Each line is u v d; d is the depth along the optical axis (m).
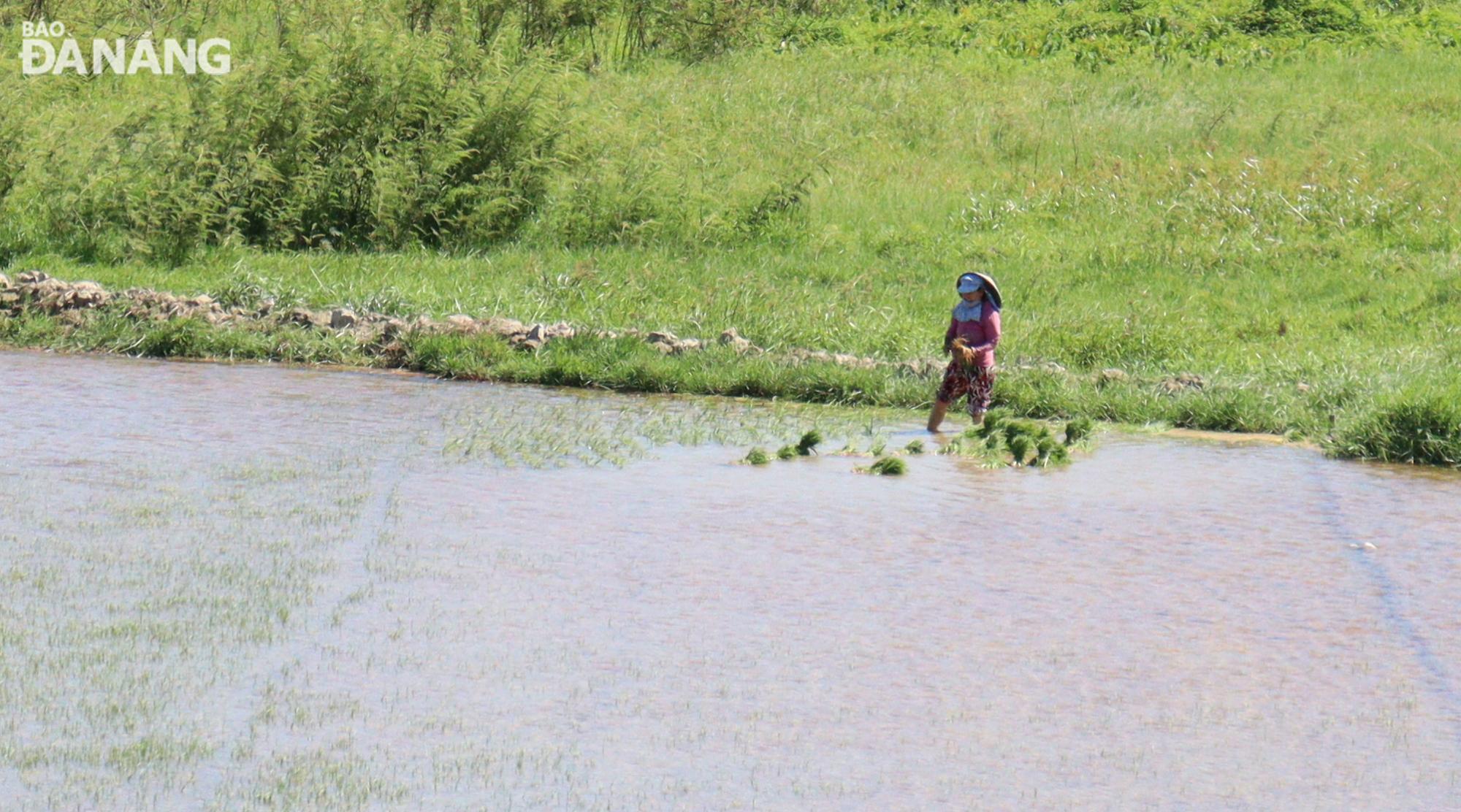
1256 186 79.75
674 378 53.59
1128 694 23.55
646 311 63.72
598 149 81.25
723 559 30.44
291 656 24.33
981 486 38.34
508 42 92.31
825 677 23.91
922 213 79.44
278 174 75.94
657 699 22.86
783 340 59.75
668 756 20.84
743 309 62.62
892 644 25.53
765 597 27.94
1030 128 91.44
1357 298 66.19
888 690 23.44
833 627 26.31
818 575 29.45
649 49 110.00
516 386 53.59
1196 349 58.69
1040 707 22.92
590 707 22.48
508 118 79.88
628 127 86.06
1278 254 72.38
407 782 19.84
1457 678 24.55
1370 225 75.81
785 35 115.44
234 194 75.31
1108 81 101.31
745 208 78.12
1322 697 23.59
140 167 76.12
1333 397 49.44
